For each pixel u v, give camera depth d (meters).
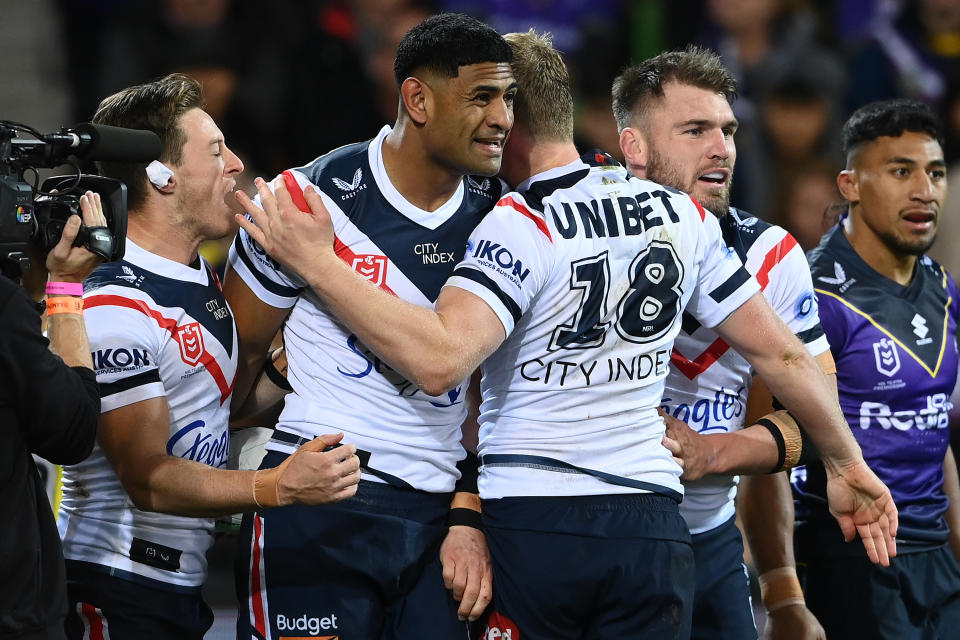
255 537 10.52
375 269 10.62
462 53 9.99
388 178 10.71
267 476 9.70
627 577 9.91
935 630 13.45
